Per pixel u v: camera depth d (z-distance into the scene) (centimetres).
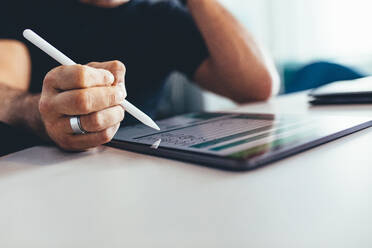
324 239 18
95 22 105
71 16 103
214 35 105
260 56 106
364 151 33
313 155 34
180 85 224
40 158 43
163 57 118
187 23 120
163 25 116
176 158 36
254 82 101
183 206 24
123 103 44
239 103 109
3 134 48
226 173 30
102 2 104
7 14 101
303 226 19
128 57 111
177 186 28
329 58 254
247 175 29
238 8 283
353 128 41
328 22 253
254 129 45
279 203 23
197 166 34
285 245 17
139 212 23
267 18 276
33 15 103
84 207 25
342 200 22
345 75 115
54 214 24
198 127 50
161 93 126
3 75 89
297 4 264
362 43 240
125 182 30
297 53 267
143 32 112
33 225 23
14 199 28
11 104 58
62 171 36
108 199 26
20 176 35
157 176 31
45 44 42
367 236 18
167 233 20
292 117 52
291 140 37
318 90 75
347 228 18
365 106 62
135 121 99
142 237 20
